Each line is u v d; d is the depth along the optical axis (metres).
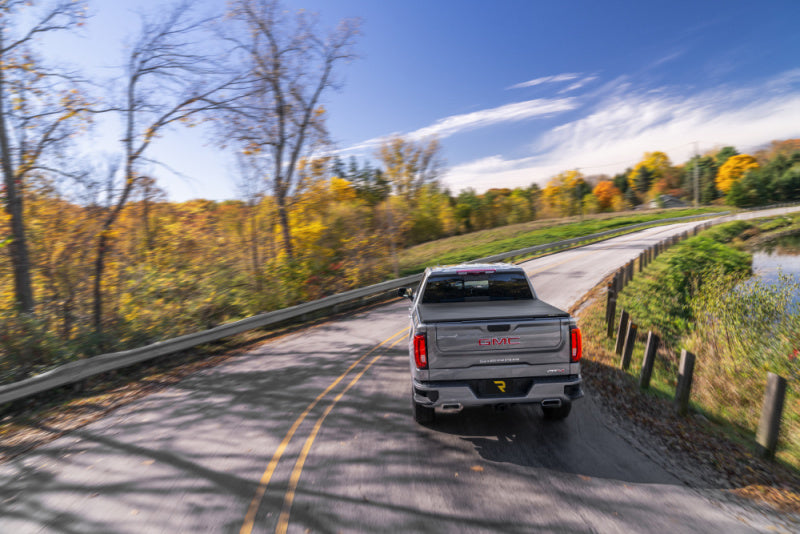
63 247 12.53
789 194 96.19
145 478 4.89
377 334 12.60
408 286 22.31
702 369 8.88
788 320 11.10
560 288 18.28
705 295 15.91
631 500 4.00
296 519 3.90
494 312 5.34
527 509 3.89
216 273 17.39
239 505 4.20
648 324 12.76
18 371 9.12
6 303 11.42
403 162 55.91
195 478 4.80
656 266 22.73
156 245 16.98
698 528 3.56
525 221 85.38
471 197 82.94
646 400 6.82
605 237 47.03
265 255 21.83
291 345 12.02
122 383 9.58
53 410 8.02
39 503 4.48
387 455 5.10
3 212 11.66
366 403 6.92
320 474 4.72
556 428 5.70
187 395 8.09
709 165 132.50
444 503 4.04
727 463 4.77
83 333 10.96
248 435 5.93
